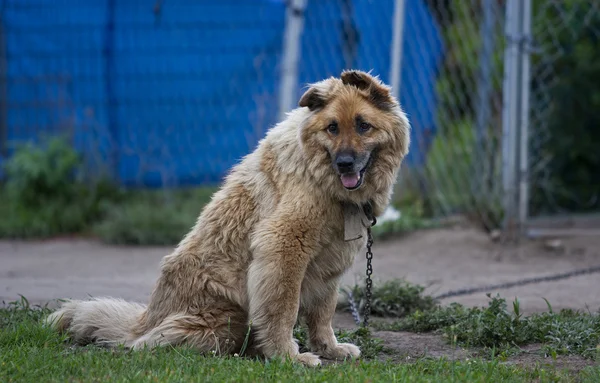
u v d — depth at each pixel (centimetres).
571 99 1406
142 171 1600
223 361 600
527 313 821
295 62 1364
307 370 583
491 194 1302
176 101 1620
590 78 1407
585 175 1440
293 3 1353
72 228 1488
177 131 1622
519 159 1207
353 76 676
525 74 1184
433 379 552
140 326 670
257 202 652
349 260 665
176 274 655
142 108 1619
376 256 1180
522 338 700
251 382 546
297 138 649
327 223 642
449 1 1463
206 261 650
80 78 1616
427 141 1429
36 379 554
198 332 639
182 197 1560
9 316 739
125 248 1343
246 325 657
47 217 1480
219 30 1608
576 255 1151
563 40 1391
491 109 1319
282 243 628
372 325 791
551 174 1434
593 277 1020
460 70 1433
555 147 1406
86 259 1235
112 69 1611
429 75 1450
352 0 1508
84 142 1609
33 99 1614
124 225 1390
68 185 1545
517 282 954
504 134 1205
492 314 720
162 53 1611
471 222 1322
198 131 1620
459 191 1355
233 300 647
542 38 1373
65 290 971
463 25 1416
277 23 1605
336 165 630
